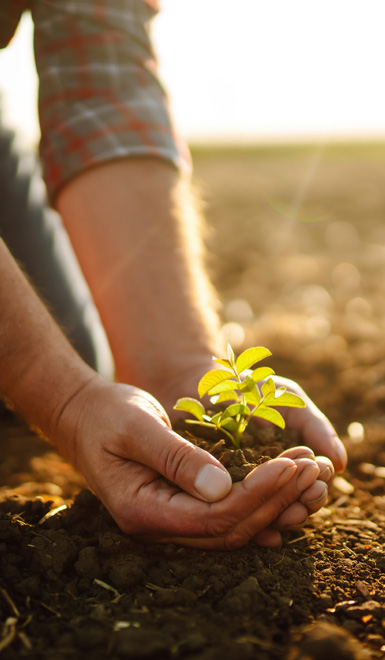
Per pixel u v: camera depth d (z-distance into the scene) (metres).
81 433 0.75
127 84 0.93
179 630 0.69
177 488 0.73
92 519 0.79
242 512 0.72
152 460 0.72
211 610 0.71
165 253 0.90
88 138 0.90
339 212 3.27
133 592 0.73
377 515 0.86
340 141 8.26
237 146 8.02
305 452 0.75
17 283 0.76
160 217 0.91
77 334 1.05
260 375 0.76
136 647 0.67
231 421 0.77
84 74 0.92
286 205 3.52
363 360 1.25
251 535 0.74
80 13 0.92
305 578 0.75
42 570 0.73
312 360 1.28
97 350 1.07
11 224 1.06
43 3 0.92
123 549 0.75
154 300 0.89
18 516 0.78
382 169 5.27
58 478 0.95
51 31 0.92
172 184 0.92
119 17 0.93
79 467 0.77
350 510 0.86
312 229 2.89
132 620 0.70
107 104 0.92
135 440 0.73
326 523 0.83
